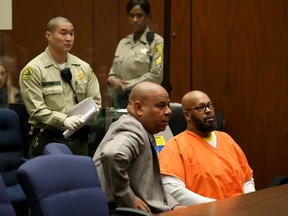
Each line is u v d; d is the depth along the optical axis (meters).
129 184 4.26
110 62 8.78
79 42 8.98
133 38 7.24
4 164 6.41
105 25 8.84
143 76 7.07
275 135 7.18
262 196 4.15
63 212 3.56
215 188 4.93
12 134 6.50
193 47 7.67
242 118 7.40
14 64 8.52
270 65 7.17
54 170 3.63
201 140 5.10
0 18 6.75
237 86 7.41
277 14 7.07
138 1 7.13
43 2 8.77
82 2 8.98
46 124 5.88
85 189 3.77
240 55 7.36
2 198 3.51
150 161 4.41
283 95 7.10
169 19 7.79
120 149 4.18
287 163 7.12
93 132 6.33
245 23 7.31
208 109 5.08
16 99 7.65
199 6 7.61
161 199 4.43
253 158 7.35
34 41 8.70
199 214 3.59
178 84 7.80
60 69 6.06
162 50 7.13
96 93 6.34
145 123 4.48
